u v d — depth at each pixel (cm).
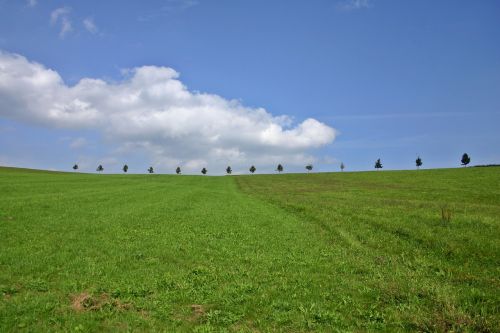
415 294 1425
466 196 5625
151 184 8406
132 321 1196
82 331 1119
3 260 1814
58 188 5947
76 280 1574
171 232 2703
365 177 10856
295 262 1922
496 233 2323
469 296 1388
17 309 1249
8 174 8825
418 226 2642
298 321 1211
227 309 1311
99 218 3156
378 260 1948
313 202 4744
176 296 1411
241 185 9469
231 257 2034
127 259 1934
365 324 1202
